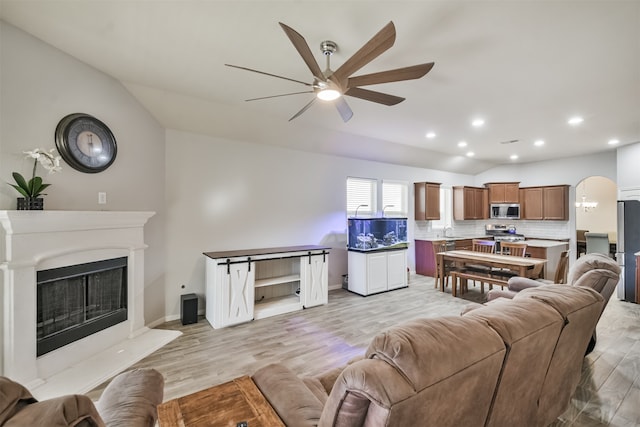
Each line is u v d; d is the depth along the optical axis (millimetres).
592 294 1727
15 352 2152
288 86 3135
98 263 2826
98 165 2875
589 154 6562
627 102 3471
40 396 2184
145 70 2834
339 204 5586
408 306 4441
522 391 1358
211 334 3396
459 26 2074
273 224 4750
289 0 1839
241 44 2357
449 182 7684
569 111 3785
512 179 7812
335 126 4488
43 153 2357
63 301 2566
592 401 2191
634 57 2471
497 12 1925
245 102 3570
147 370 1460
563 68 2670
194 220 4027
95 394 2258
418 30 2115
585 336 1764
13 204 2262
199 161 4078
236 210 4379
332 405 882
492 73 2770
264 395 1267
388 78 2023
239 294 3678
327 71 2127
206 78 2965
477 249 5906
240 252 4035
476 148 5984
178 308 3898
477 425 1121
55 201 2561
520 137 5102
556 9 1896
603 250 7250
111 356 2793
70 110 2646
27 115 2342
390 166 6402
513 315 1269
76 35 2303
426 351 867
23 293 2199
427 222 7188
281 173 4848
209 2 1881
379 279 5180
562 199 6863
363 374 804
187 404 1165
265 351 2996
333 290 5391
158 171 3691
